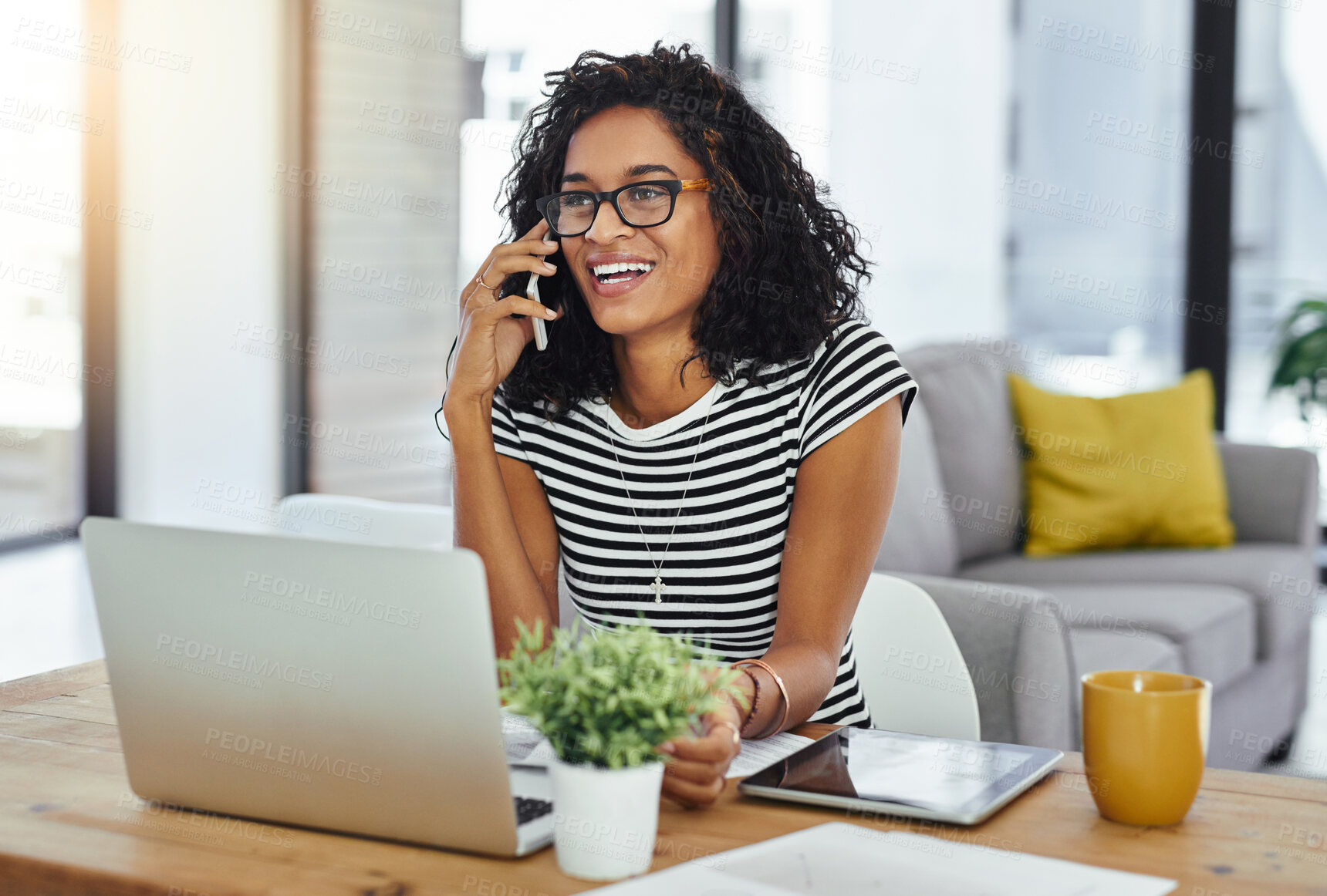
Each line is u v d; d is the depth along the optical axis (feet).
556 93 4.94
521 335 4.87
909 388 4.63
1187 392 10.79
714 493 4.75
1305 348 14.15
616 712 2.61
